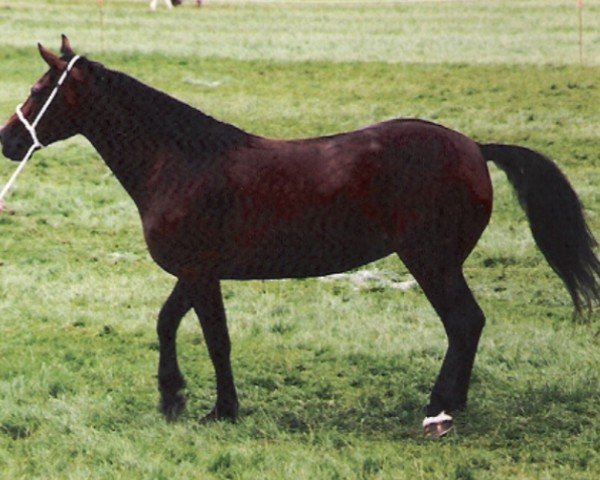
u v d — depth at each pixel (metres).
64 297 17.91
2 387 13.95
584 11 45.78
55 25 42.69
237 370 14.81
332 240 12.21
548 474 11.38
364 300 17.89
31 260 20.06
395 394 13.85
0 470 11.70
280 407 13.52
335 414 13.20
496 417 12.88
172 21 44.72
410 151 12.14
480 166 12.33
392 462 11.65
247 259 12.30
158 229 12.28
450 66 36.91
